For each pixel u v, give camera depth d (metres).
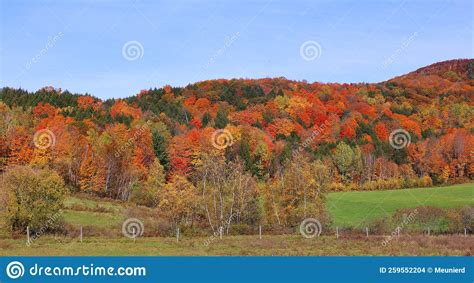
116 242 43.91
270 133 113.06
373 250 40.16
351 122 113.19
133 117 118.75
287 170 64.81
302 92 130.75
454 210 55.88
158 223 53.16
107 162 88.94
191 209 55.84
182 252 38.41
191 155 100.69
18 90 134.75
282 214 60.47
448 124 118.94
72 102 137.12
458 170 103.31
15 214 47.50
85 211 64.75
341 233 54.44
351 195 90.62
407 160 105.69
